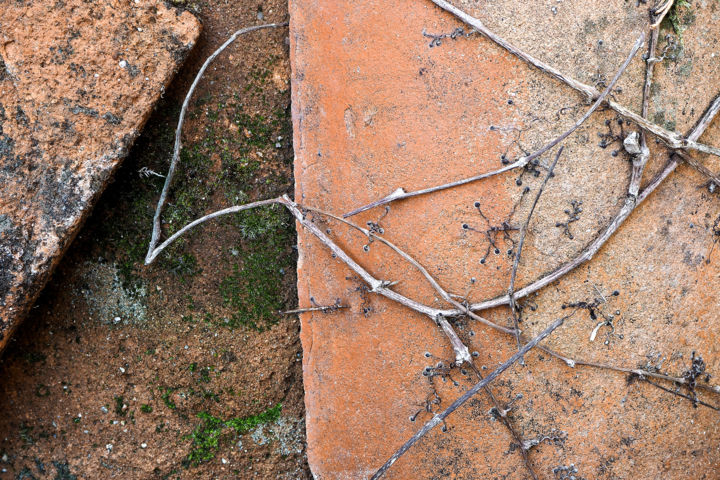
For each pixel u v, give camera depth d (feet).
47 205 1.33
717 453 1.30
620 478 1.28
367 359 1.31
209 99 1.41
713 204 1.27
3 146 1.32
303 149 1.32
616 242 1.25
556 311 1.26
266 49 1.41
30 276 1.33
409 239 1.27
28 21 1.31
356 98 1.28
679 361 1.27
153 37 1.34
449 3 1.24
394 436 1.31
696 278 1.27
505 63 1.24
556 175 1.24
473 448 1.29
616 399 1.27
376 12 1.26
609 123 1.24
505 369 1.25
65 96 1.32
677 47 1.24
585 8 1.23
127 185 1.41
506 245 1.25
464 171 1.25
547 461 1.28
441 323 1.27
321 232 1.31
